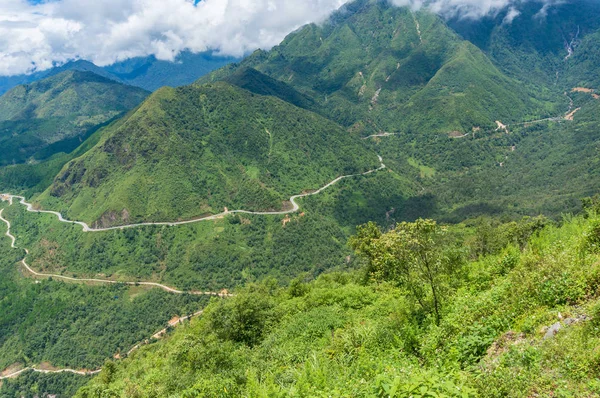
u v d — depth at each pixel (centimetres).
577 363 789
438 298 1800
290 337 2564
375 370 1143
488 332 1190
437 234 1747
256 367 2020
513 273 1628
